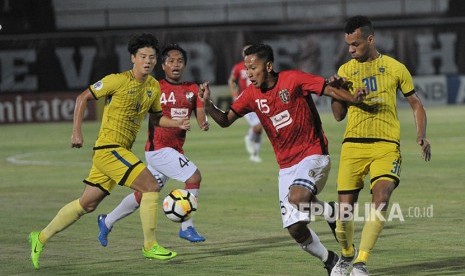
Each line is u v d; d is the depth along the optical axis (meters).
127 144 21.91
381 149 19.48
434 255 22.41
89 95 21.25
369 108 19.58
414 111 19.83
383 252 22.94
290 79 19.41
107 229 24.17
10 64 82.94
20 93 83.00
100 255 23.73
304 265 21.61
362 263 18.64
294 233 19.48
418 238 24.92
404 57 85.62
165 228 28.05
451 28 85.75
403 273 20.27
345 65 20.12
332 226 19.84
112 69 83.69
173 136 25.30
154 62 21.56
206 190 36.94
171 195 21.39
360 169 19.77
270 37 84.19
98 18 95.00
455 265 21.08
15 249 24.92
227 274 20.73
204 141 61.22
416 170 41.19
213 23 89.62
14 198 36.19
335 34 84.44
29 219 30.62
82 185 40.09
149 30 87.44
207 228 27.78
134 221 29.64
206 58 83.88
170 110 25.47
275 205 32.38
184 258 22.97
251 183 38.97
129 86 21.45
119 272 21.31
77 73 83.50
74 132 21.19
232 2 97.75
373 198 19.05
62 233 27.50
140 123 22.08
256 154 48.12
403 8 92.56
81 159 51.91
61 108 82.88
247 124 77.00
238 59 83.81
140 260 22.86
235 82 48.53
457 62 85.94
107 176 21.89
